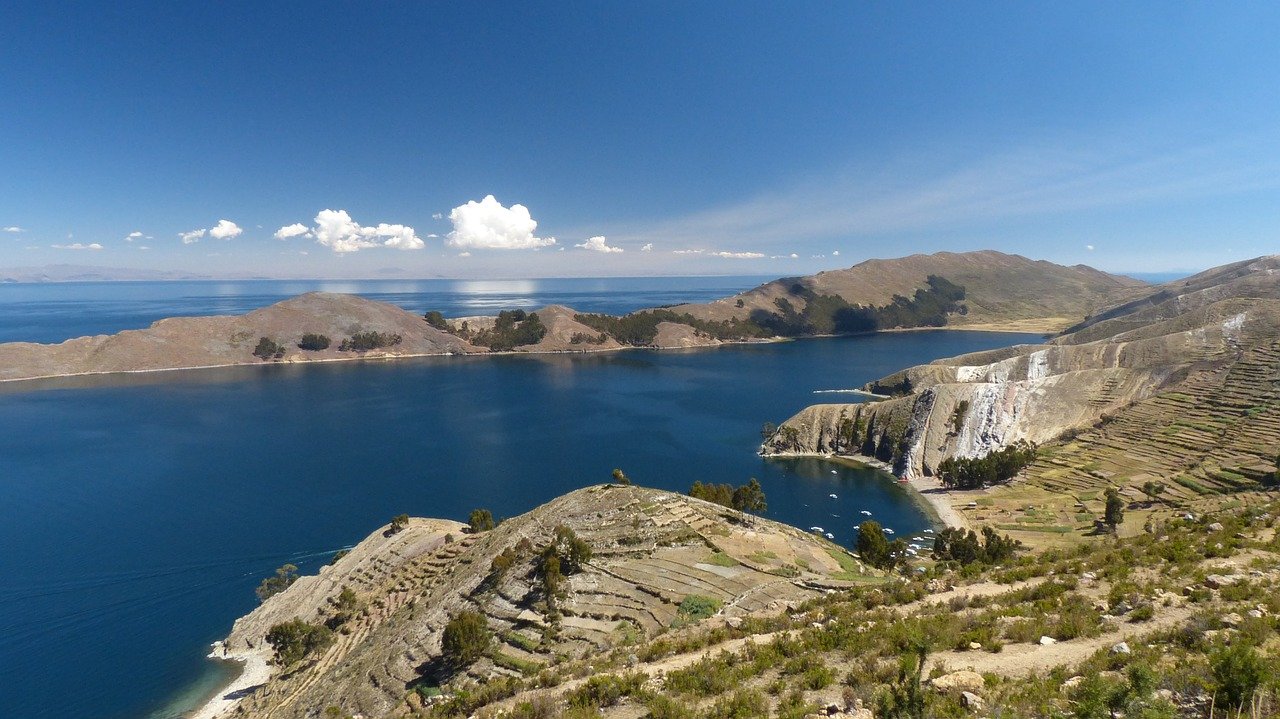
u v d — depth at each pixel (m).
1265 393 137.38
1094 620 26.84
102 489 135.00
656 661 35.47
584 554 69.25
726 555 71.56
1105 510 106.00
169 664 75.56
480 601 66.94
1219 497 96.31
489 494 135.75
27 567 99.69
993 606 32.38
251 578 97.44
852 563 75.81
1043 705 18.50
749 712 23.11
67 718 66.06
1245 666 16.19
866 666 24.83
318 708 57.06
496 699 34.59
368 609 80.12
